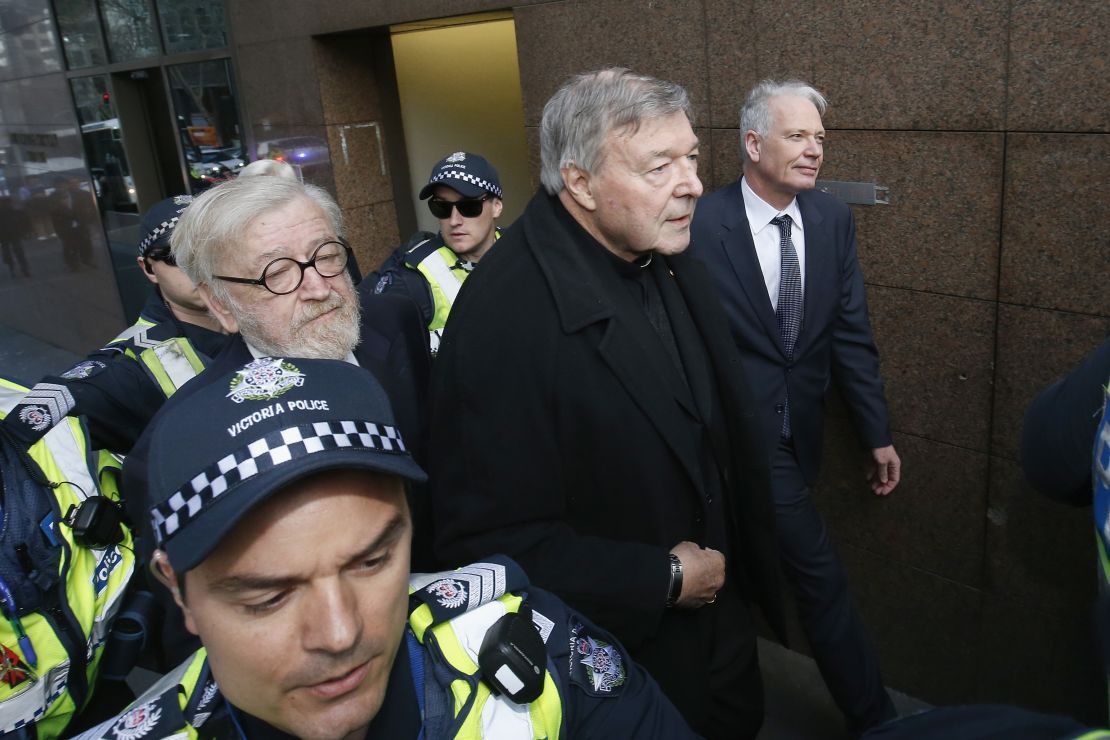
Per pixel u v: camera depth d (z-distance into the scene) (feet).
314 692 2.76
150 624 6.55
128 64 21.61
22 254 29.76
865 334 8.91
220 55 18.44
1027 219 7.64
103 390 6.96
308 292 5.82
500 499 5.47
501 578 3.71
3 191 29.66
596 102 5.34
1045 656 8.70
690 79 9.98
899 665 10.19
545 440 5.47
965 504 8.91
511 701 3.33
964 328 8.38
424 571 6.68
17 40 26.13
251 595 2.63
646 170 5.32
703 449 6.13
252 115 17.89
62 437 6.23
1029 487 8.33
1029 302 7.81
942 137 8.04
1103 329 7.36
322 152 16.58
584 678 3.63
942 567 9.34
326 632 2.65
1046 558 8.41
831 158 8.97
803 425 8.93
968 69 7.70
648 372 5.56
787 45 8.96
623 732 3.58
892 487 9.37
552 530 5.57
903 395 9.09
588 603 5.38
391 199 17.65
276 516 2.60
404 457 2.86
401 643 3.31
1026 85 7.34
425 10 13.30
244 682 2.76
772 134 8.14
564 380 5.41
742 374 6.32
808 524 9.00
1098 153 7.05
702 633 6.05
